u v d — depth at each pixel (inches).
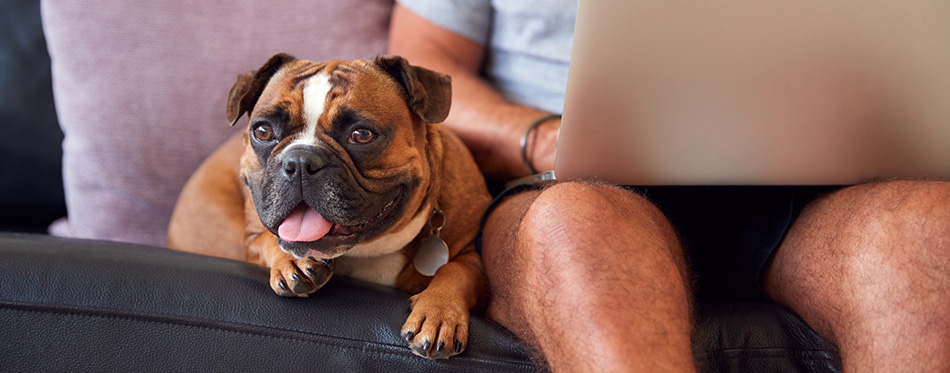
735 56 48.1
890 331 44.8
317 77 55.6
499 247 57.5
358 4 89.3
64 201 95.5
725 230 61.6
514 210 57.4
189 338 47.9
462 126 74.9
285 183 50.8
